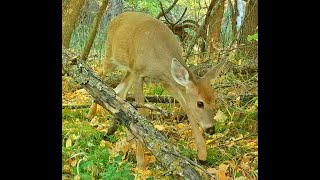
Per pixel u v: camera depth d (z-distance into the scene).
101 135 2.66
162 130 2.69
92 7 5.43
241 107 2.89
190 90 2.46
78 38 5.18
